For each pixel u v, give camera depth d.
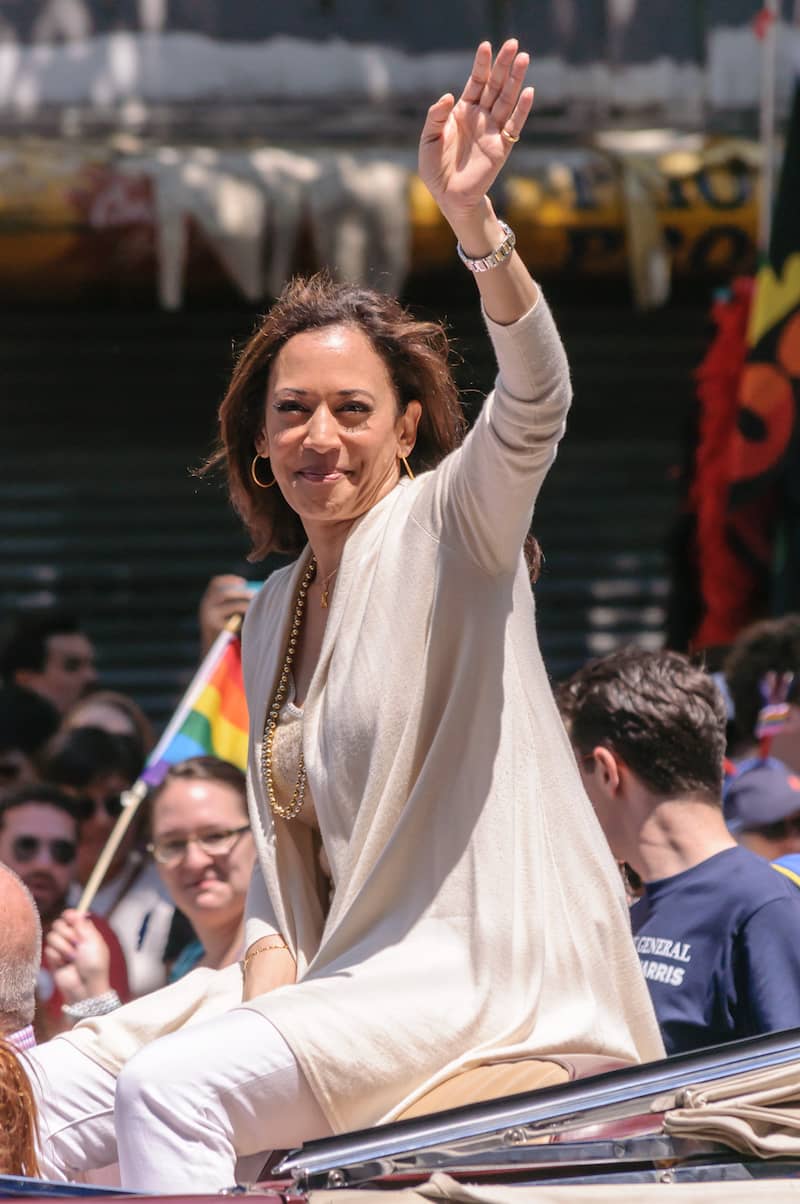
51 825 14.52
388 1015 7.55
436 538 7.96
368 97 32.44
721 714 10.41
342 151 31.06
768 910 9.79
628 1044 8.03
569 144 31.94
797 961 9.65
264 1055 7.39
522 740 7.96
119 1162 7.81
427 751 7.95
